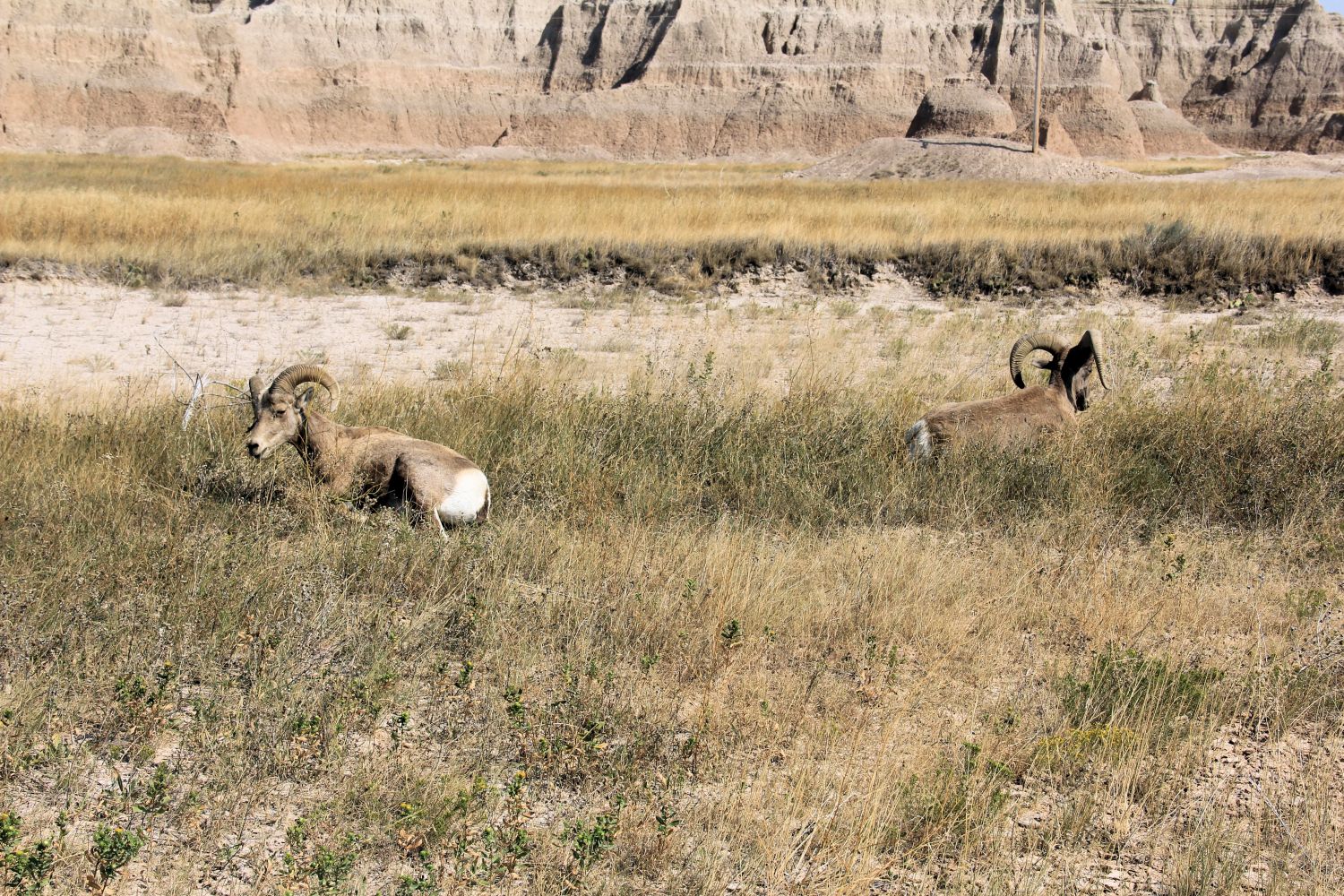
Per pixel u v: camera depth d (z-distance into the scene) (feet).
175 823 16.11
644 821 16.26
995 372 48.08
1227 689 20.31
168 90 361.10
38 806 16.43
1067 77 433.89
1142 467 32.53
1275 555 27.94
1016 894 14.58
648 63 436.76
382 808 16.42
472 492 27.02
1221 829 16.20
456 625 22.49
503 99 448.65
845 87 425.28
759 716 19.34
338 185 132.16
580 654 21.38
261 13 437.17
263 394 27.35
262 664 20.10
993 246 75.15
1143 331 59.72
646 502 29.66
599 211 88.53
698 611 23.08
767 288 72.54
